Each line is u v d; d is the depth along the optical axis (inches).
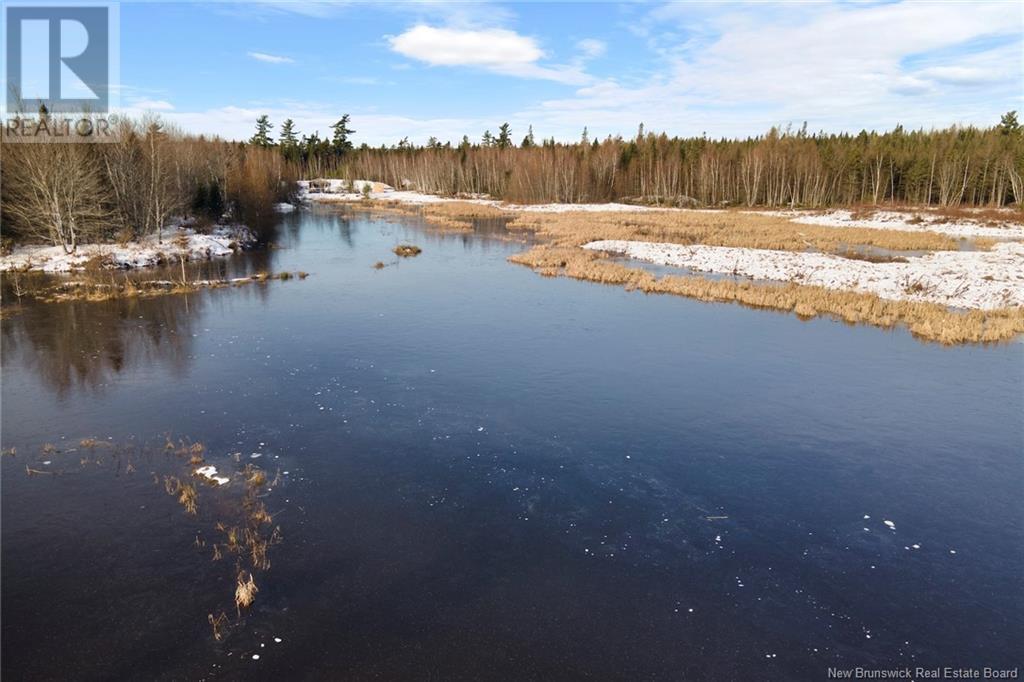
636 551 434.9
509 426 631.8
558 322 1035.3
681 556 430.3
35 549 428.5
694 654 344.2
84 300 1177.4
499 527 460.8
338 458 561.9
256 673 323.9
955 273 1326.3
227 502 489.4
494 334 960.9
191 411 663.1
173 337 936.9
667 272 1478.8
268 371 787.4
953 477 541.6
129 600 378.9
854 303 1111.6
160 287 1299.2
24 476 528.1
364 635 352.5
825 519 477.4
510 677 325.7
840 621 371.2
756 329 999.0
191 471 537.0
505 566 416.5
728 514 482.9
